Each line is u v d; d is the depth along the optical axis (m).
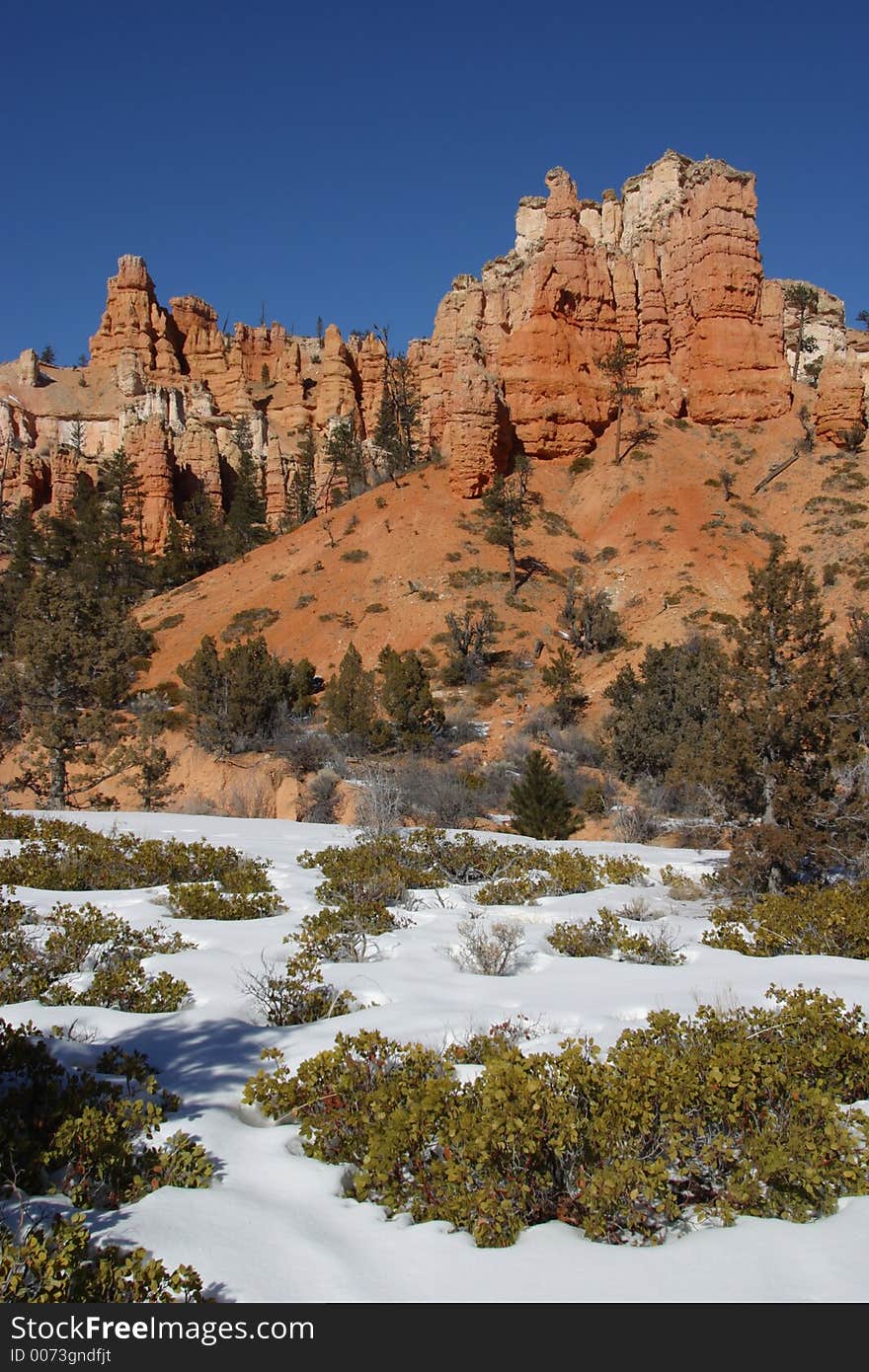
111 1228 3.57
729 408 66.06
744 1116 4.48
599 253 70.69
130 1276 3.12
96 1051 5.62
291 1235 3.59
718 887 13.05
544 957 8.45
